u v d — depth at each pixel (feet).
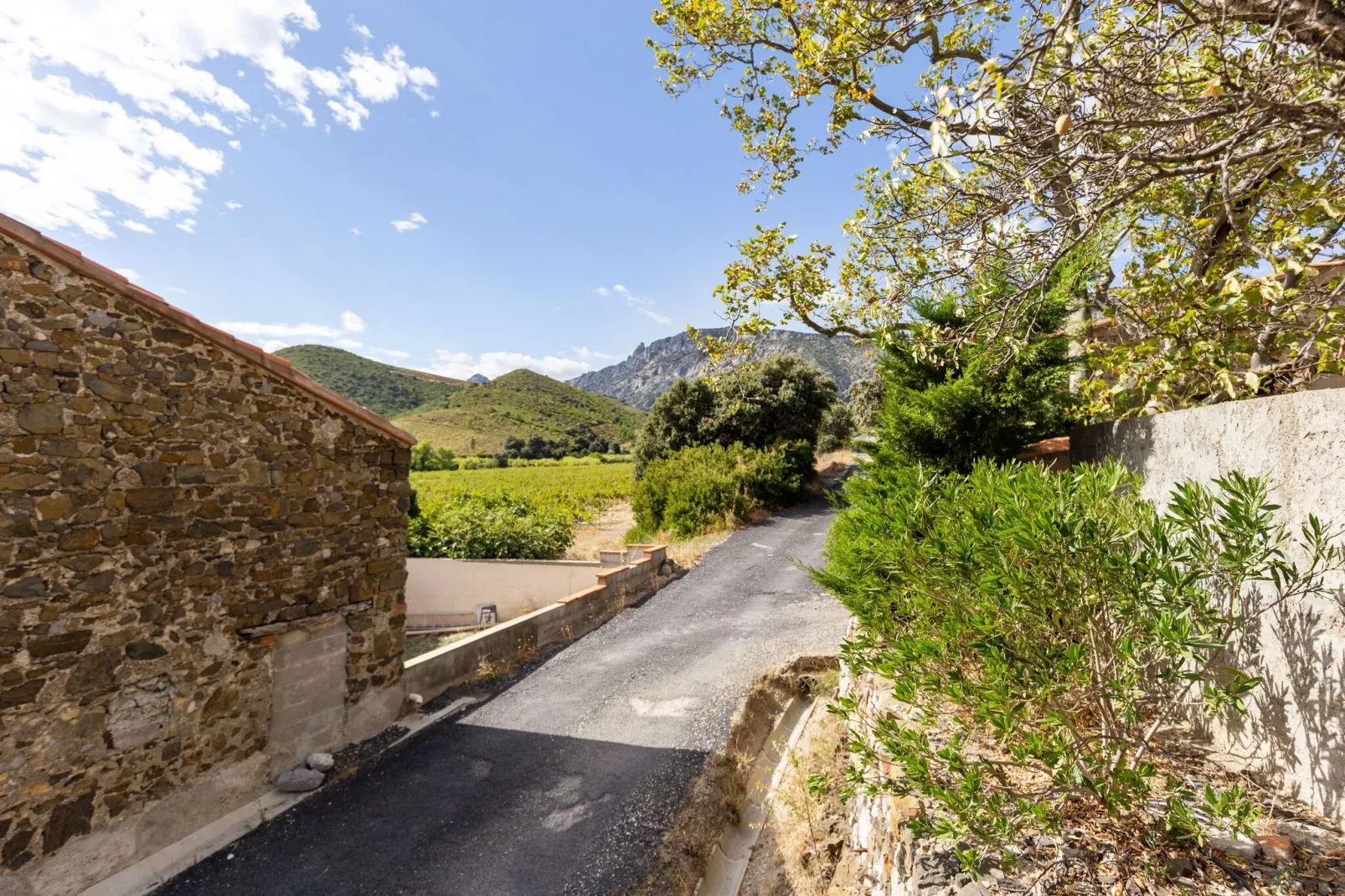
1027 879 8.86
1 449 15.46
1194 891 8.16
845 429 127.44
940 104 11.54
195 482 19.38
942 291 20.04
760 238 28.91
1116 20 15.33
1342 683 8.58
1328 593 8.50
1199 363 16.98
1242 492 8.39
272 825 19.84
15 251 15.78
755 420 86.48
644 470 96.12
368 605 25.17
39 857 15.97
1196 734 12.34
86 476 16.96
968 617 9.94
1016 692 9.16
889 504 13.06
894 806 12.07
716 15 24.84
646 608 43.06
